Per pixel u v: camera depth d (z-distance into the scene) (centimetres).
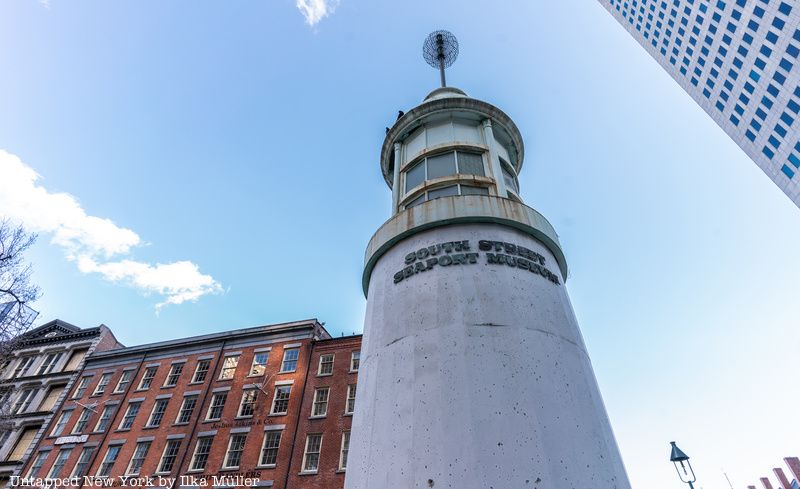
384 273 869
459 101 1220
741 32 4816
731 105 5275
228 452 2552
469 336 655
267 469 2381
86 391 3372
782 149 4703
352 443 685
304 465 2352
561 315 746
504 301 702
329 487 2220
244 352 3119
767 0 4375
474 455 534
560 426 575
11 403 3356
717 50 5266
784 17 4256
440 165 1095
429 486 527
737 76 5056
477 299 703
